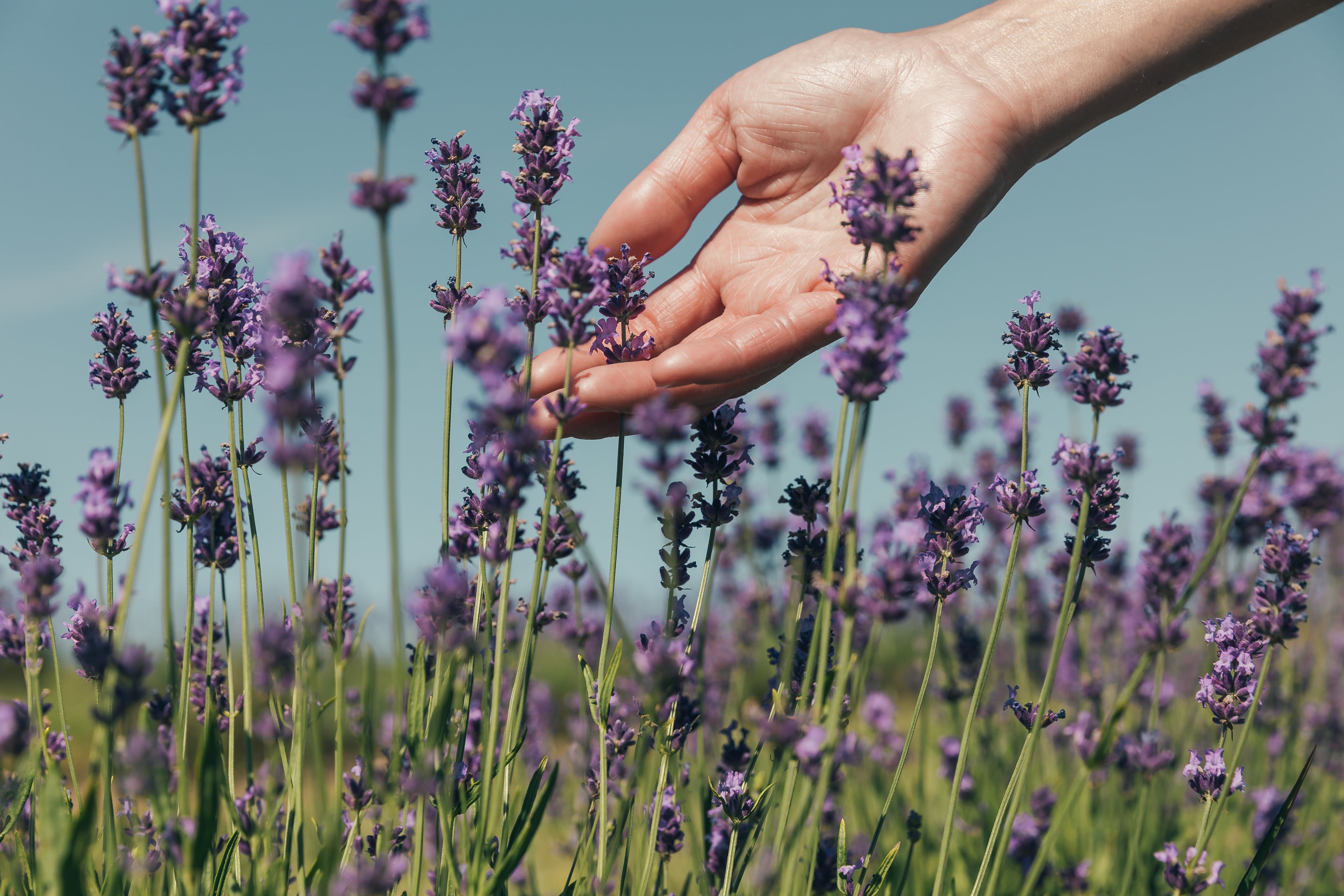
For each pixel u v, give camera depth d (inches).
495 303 23.0
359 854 24.9
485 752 24.5
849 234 24.3
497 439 24.6
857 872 26.6
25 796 24.6
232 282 25.7
